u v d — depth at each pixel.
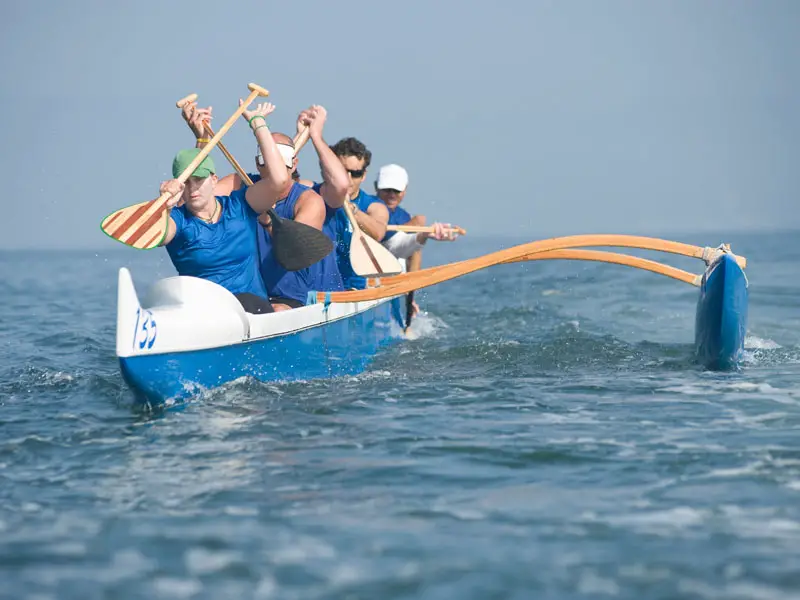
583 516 13.61
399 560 12.03
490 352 29.42
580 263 99.44
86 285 77.38
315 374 24.70
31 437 18.27
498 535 12.88
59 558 12.18
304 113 25.88
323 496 14.64
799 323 38.41
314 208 25.30
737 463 16.14
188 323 19.91
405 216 34.81
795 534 12.76
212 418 19.61
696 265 90.44
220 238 22.19
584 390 23.03
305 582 11.41
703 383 23.89
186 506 14.20
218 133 22.06
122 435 18.39
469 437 18.17
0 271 108.94
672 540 12.62
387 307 31.98
